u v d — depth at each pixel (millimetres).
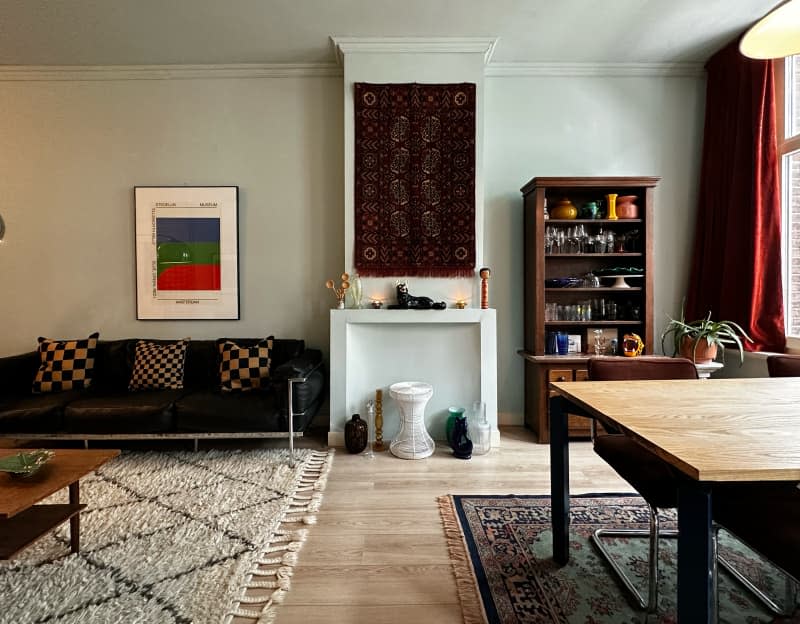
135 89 3557
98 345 3330
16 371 3125
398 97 3230
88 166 3570
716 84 3385
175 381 3168
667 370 1923
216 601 1552
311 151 3580
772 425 1190
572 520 2078
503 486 2490
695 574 916
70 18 2889
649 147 3607
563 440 1726
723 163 3275
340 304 3266
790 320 3064
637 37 3174
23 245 3586
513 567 1734
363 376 3254
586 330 3400
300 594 1598
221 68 3523
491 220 3600
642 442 1093
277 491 2400
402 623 1459
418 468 2752
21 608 1511
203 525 2053
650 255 3248
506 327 3605
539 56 3453
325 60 3467
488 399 3188
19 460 1735
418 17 2920
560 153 3596
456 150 3254
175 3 2748
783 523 1104
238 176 3590
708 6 2811
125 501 2289
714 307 3354
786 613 1447
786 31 1434
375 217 3264
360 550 1870
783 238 3092
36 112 3549
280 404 2793
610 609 1502
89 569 1729
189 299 3582
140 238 3561
